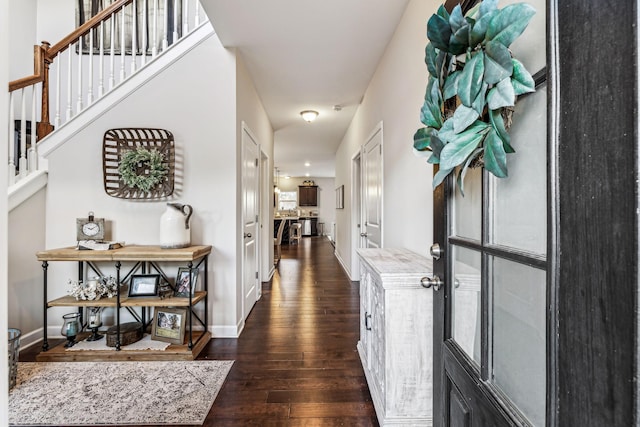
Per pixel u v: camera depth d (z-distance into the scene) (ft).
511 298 2.46
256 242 12.02
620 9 1.31
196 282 8.64
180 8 11.47
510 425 2.18
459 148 2.44
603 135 1.39
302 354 7.60
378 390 5.26
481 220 2.76
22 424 5.07
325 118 15.47
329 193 41.19
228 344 8.18
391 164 8.42
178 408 5.48
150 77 8.63
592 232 1.46
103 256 7.36
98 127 8.55
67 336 7.55
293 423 5.17
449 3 3.49
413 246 6.65
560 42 1.66
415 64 6.47
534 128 2.19
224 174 8.74
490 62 2.16
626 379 1.29
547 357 1.80
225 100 8.74
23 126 8.18
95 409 5.43
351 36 8.29
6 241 1.74
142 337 8.05
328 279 15.89
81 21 11.94
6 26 1.73
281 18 7.48
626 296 1.29
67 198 8.50
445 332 3.44
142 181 8.15
